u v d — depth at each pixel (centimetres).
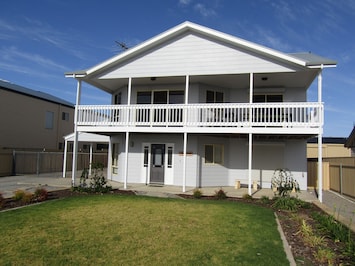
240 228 686
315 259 503
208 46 1355
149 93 1600
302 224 687
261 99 1578
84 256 501
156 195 1174
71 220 726
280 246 563
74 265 466
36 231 630
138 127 1379
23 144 2378
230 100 1602
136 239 593
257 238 612
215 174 1527
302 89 1541
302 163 1509
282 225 736
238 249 545
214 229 674
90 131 1440
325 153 2491
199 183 1472
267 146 1551
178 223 718
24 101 2402
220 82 1507
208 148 1523
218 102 1578
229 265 473
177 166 1508
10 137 2255
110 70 1460
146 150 1572
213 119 1345
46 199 1023
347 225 704
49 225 677
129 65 1441
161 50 1408
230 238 610
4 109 2203
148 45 1400
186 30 1377
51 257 494
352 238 587
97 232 632
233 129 1271
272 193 1280
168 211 847
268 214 840
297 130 1204
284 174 1499
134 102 1614
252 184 1528
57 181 1570
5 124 2211
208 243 577
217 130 1288
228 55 1330
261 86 1557
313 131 1188
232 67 1322
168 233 637
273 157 1540
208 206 938
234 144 1584
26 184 1441
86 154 2602
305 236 621
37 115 2544
